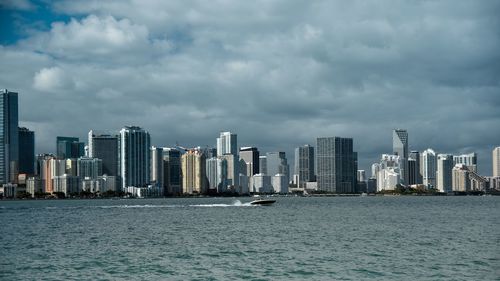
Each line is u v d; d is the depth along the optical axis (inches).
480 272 3326.8
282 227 6574.8
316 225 6875.0
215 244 4771.2
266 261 3789.4
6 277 3270.2
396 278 3169.3
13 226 7135.8
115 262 3764.8
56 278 3223.4
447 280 3107.8
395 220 7795.3
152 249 4436.5
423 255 3996.1
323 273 3334.2
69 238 5378.9
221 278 3203.7
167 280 3147.1
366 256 3976.4
